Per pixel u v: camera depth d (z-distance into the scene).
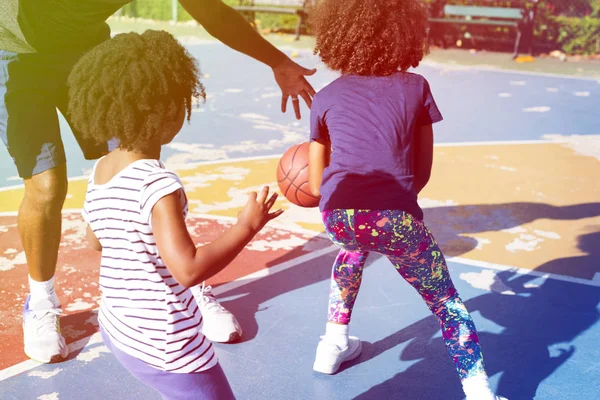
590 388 3.59
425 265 3.23
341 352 3.69
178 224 2.25
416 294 4.61
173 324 2.37
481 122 9.72
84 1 3.45
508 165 7.62
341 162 3.19
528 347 3.97
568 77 13.52
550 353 3.91
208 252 2.25
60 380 3.61
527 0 15.95
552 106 10.81
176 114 2.42
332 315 3.71
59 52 3.73
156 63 2.33
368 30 3.20
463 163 7.68
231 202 6.33
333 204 3.20
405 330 4.16
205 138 8.61
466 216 6.05
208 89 11.60
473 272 4.94
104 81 2.29
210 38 18.02
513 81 12.94
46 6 3.46
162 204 2.25
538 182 7.04
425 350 3.96
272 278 4.80
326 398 3.51
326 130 3.39
